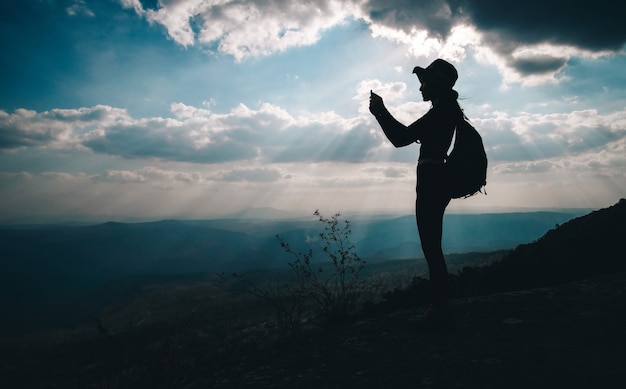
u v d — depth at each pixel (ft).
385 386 6.95
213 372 10.41
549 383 6.15
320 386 7.47
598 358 6.91
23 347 180.65
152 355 12.98
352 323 13.21
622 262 16.06
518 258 20.86
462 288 20.03
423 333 10.02
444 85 9.30
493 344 8.40
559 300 11.43
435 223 9.34
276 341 13.32
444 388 6.48
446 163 9.17
